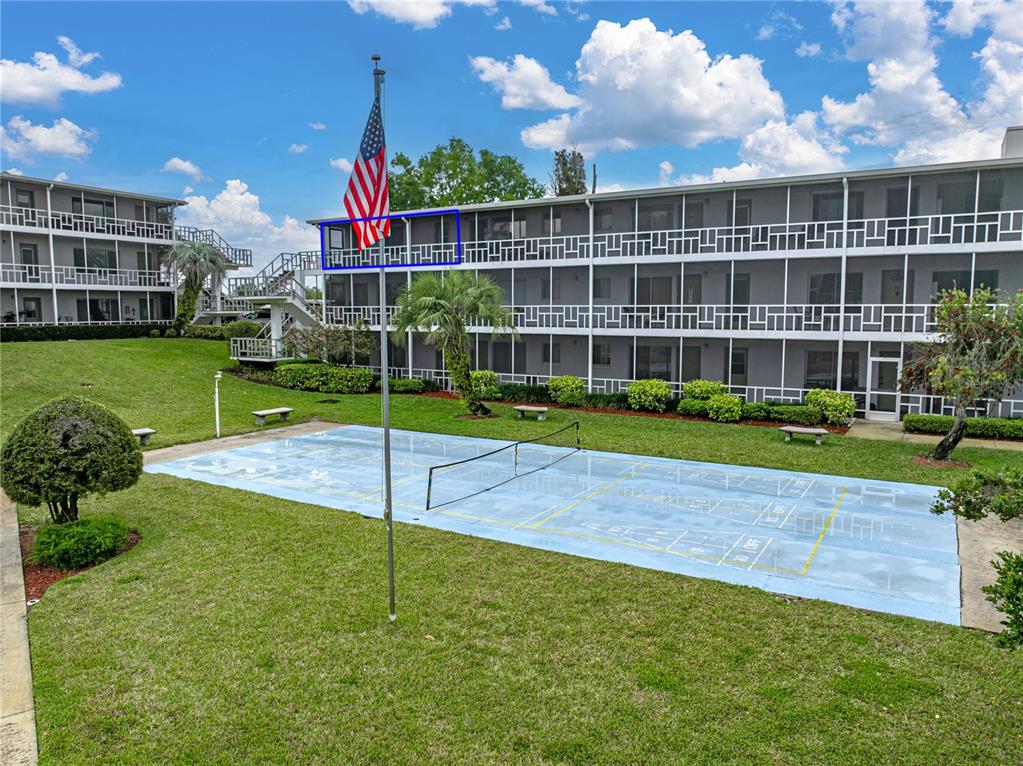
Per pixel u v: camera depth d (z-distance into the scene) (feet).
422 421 77.46
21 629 26.13
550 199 94.17
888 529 39.01
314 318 110.22
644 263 88.69
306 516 40.96
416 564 32.96
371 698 21.34
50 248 120.47
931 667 23.15
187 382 96.12
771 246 85.05
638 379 94.99
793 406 76.28
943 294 59.67
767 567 32.96
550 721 20.15
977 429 66.90
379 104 27.22
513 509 43.11
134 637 25.34
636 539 37.22
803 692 21.59
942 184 76.48
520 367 103.91
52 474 33.35
